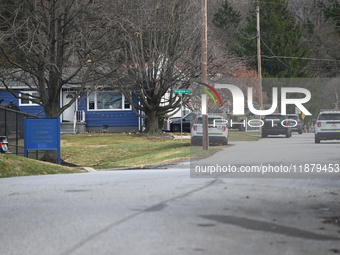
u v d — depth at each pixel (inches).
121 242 698.8
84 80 2536.9
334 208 955.3
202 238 723.4
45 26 2287.2
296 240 727.1
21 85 4325.8
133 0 2701.8
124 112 4525.1
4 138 1907.0
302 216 882.8
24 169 1679.4
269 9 5782.5
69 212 904.3
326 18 2635.3
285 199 1040.8
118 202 993.5
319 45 6082.7
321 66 5885.8
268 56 5492.1
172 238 721.0
